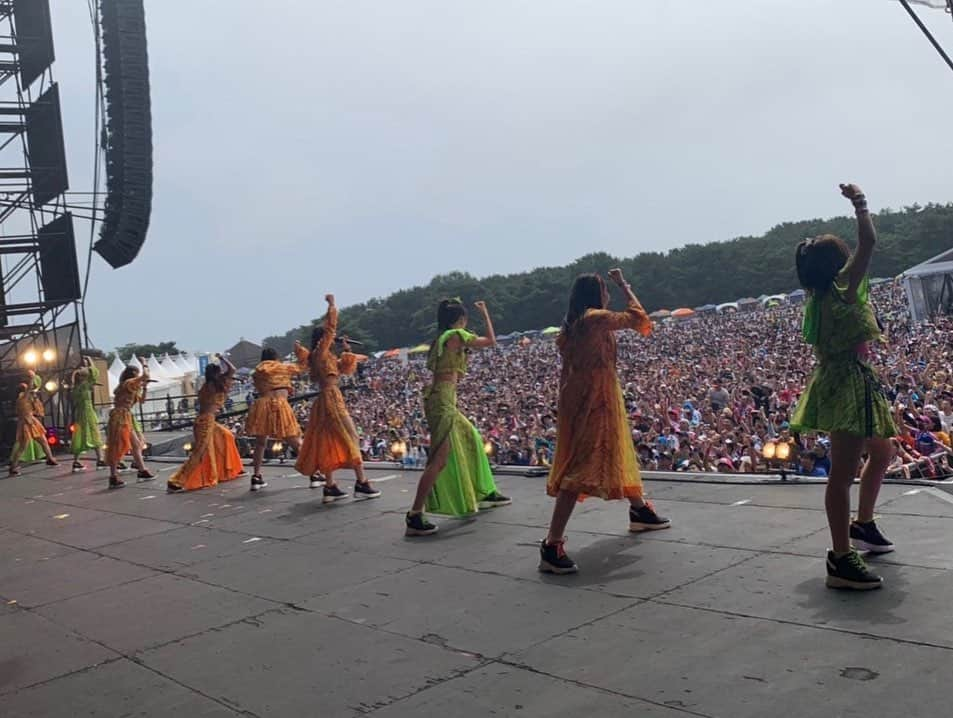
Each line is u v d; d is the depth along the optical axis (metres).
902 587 3.69
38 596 5.50
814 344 3.88
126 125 15.53
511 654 3.52
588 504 6.35
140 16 15.16
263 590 5.02
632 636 3.55
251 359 46.06
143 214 16.19
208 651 4.01
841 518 3.75
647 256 110.50
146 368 11.32
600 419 4.66
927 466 8.23
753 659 3.15
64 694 3.65
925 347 23.62
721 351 37.41
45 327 17.73
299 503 8.01
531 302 110.31
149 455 16.89
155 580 5.59
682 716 2.77
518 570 4.80
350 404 37.47
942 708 2.60
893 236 88.75
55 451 17.38
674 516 5.61
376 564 5.33
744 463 11.20
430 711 3.05
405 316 114.06
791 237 107.81
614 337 4.82
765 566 4.27
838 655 3.09
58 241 17.31
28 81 17.34
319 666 3.64
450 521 6.39
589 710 2.90
